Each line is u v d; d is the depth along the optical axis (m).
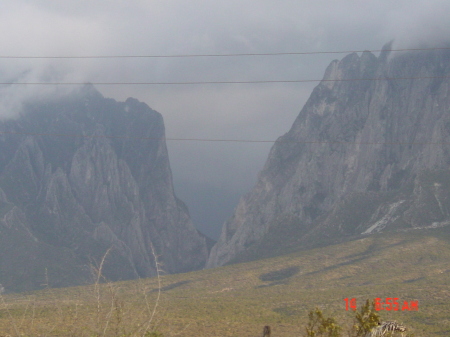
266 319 61.25
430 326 52.31
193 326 49.81
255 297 91.44
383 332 18.89
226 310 69.25
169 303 73.00
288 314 66.88
